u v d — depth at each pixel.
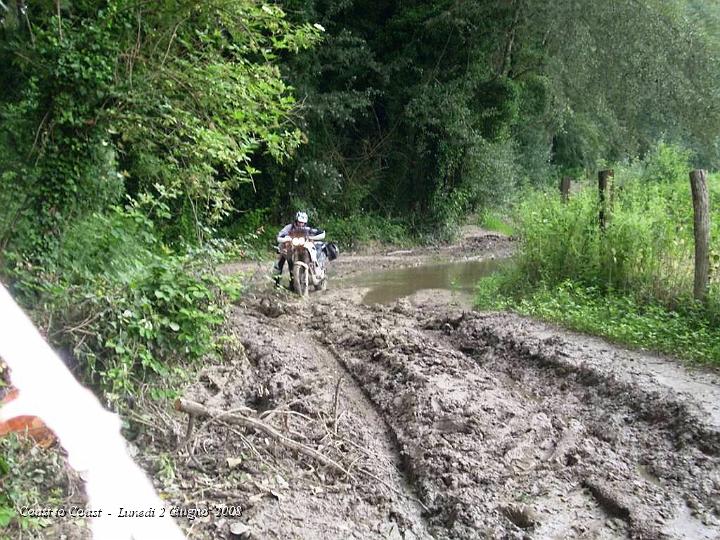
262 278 14.24
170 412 5.49
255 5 7.15
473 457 5.56
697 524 4.61
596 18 19.66
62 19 6.44
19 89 6.54
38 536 3.74
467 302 13.24
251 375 7.07
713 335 8.30
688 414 6.16
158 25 6.86
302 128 20.17
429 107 22.59
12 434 3.98
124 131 6.65
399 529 4.55
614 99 21.41
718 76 20.73
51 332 4.95
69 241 6.32
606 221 11.38
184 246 7.20
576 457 5.64
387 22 22.83
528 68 24.31
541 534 4.54
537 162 31.03
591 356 8.08
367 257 21.00
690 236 10.34
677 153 19.94
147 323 5.01
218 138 6.67
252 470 4.98
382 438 6.13
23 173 6.26
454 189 25.47
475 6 21.41
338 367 8.20
